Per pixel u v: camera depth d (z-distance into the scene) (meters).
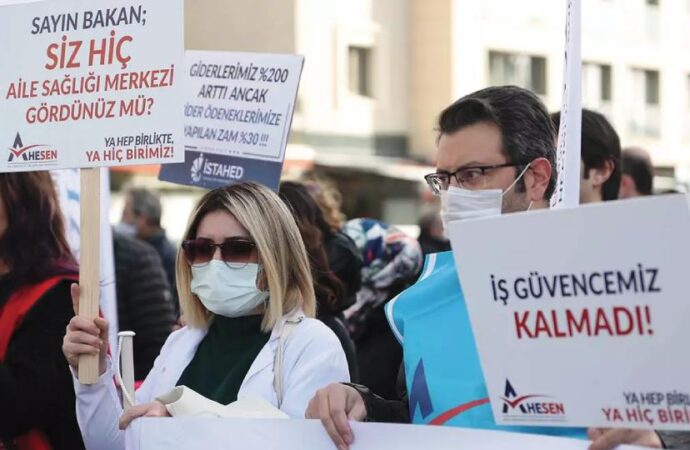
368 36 35.16
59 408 5.27
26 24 4.91
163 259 12.08
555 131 4.42
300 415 4.52
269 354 4.68
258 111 6.20
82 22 4.82
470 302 3.24
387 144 36.03
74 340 4.63
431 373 3.79
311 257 6.48
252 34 12.00
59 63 4.85
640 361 3.06
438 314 3.82
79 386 4.73
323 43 33.84
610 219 3.06
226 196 4.77
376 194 35.16
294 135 33.50
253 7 11.94
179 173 6.36
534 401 3.20
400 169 34.50
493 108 4.30
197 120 6.33
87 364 4.63
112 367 4.81
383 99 35.72
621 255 3.06
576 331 3.13
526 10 38.06
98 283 4.68
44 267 5.42
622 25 39.34
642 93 40.06
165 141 4.68
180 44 4.68
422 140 36.47
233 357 4.80
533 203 4.31
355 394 3.86
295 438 3.86
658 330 3.03
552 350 3.16
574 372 3.14
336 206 7.75
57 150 4.83
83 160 4.77
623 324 3.07
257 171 6.18
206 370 4.83
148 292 8.73
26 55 4.90
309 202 6.80
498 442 3.49
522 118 4.30
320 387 4.59
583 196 6.33
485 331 3.24
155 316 8.71
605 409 3.12
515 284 3.19
